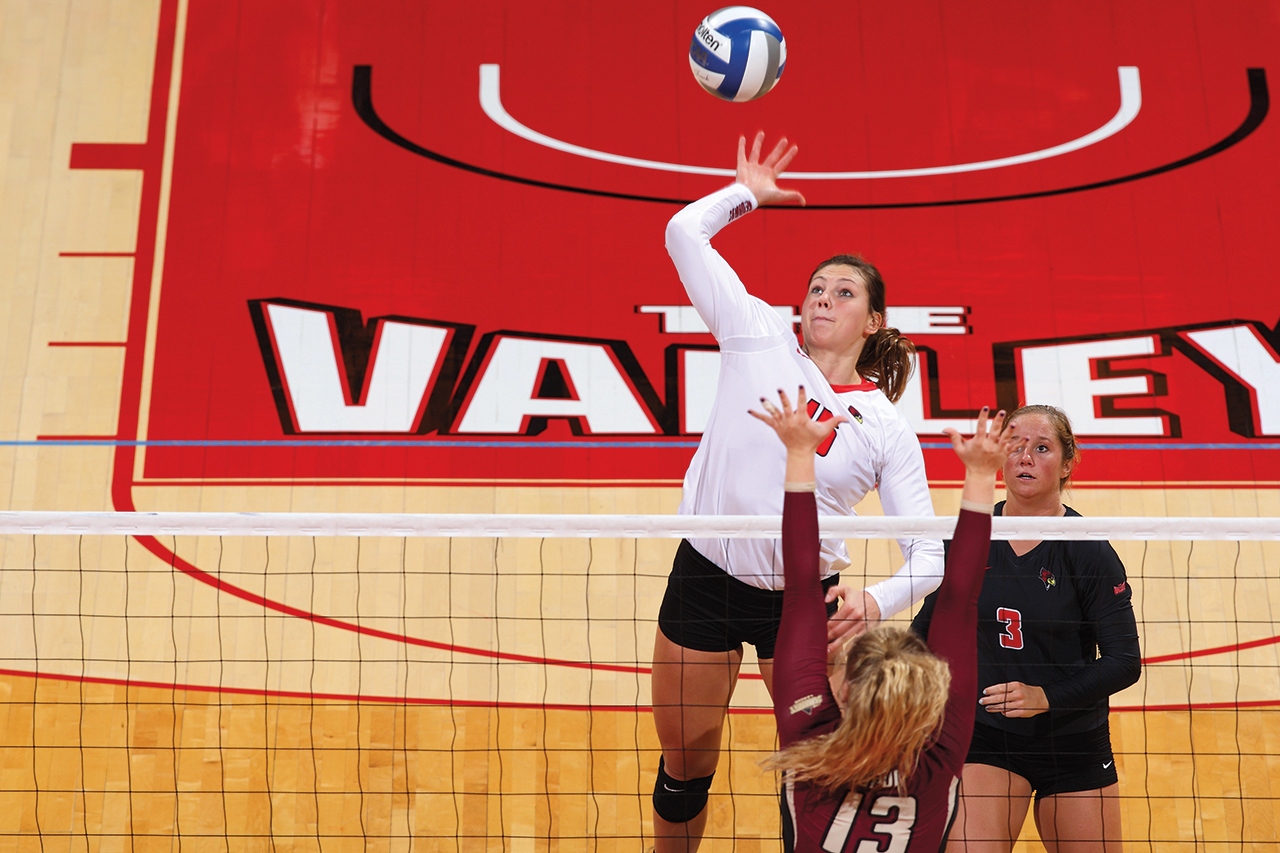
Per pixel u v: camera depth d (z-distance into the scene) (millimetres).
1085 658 10641
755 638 9672
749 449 9203
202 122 22453
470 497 19641
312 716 17281
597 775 16781
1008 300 21172
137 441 19719
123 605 18312
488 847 15883
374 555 19000
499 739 17172
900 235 21734
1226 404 20359
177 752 16812
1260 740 17094
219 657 17844
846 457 9219
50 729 16969
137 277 21016
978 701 10414
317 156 22203
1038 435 11172
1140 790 16438
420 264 21359
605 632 18250
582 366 20734
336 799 16328
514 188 22094
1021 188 22188
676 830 10484
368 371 20516
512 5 23766
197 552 18922
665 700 9883
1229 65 23234
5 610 18109
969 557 7012
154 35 23344
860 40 23578
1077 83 23172
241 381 20312
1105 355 20766
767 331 9375
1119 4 23875
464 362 20688
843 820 6637
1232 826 16031
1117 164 22328
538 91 23031
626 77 23219
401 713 17406
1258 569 18812
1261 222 21703
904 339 10430
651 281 21391
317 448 19906
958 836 9977
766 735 16859
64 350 20359
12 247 21203
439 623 18312
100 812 16078
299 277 21156
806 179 22266
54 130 22312
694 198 22156
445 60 23234
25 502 19031
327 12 23578
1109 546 10781
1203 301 21125
